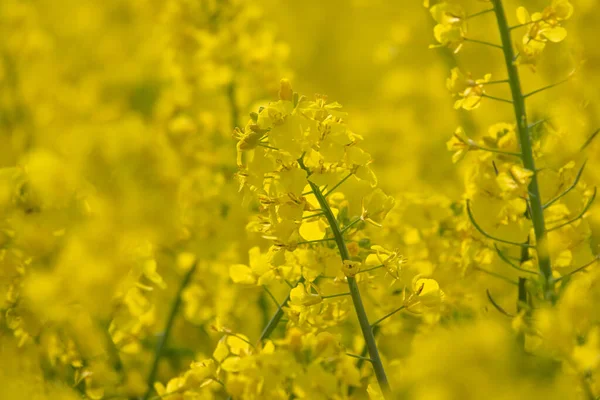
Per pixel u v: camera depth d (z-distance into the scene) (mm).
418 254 968
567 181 933
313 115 860
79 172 1163
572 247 923
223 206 1065
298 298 874
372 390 866
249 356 899
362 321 870
